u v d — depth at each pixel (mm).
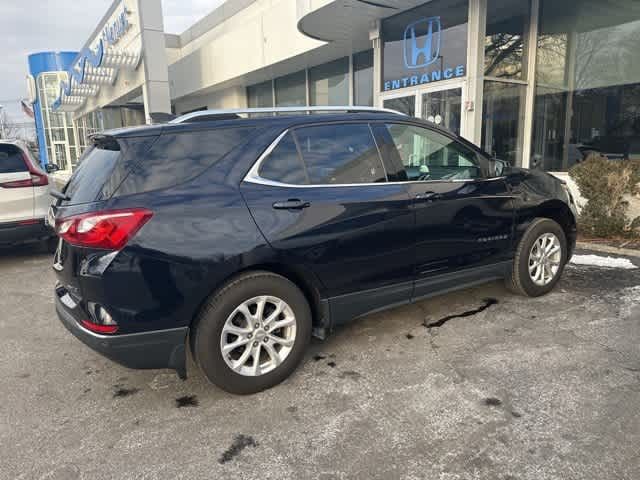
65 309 2971
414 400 2902
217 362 2881
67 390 3215
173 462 2432
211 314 2842
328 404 2904
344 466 2352
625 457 2328
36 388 3250
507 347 3541
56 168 7707
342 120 3436
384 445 2498
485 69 7930
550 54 8500
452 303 4492
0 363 3658
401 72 9203
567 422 2619
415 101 8938
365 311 3471
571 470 2256
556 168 8703
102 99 20906
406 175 3613
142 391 3168
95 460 2467
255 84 17234
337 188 3266
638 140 7605
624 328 3793
